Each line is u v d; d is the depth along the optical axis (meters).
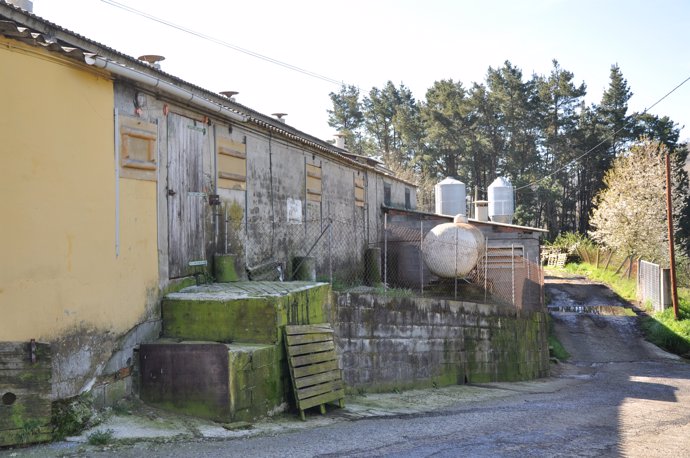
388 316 11.54
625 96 52.41
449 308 13.22
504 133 53.25
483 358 14.23
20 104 6.12
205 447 6.30
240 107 14.32
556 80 53.12
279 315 8.24
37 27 8.36
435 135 49.75
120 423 6.85
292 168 13.84
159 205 8.52
